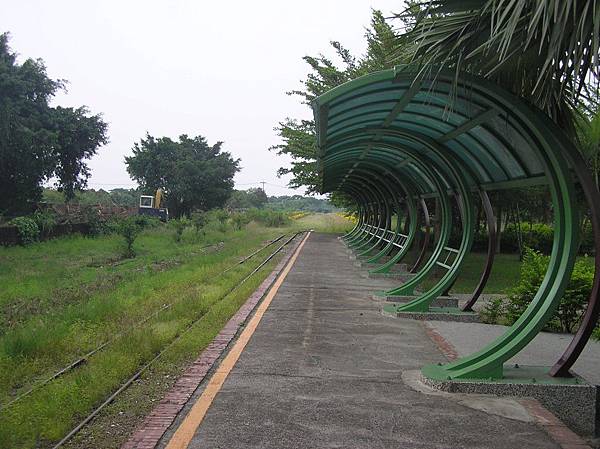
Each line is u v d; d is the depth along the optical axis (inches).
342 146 405.7
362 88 228.8
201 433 170.4
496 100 219.0
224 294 444.8
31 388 214.5
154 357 259.9
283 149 1211.2
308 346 279.7
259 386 215.3
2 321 352.8
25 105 1155.3
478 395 208.4
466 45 184.2
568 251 212.8
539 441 168.6
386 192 797.9
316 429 174.6
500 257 924.0
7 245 895.1
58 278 564.4
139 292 451.5
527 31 159.0
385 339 299.0
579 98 205.0
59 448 161.8
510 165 294.2
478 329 329.4
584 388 205.2
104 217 1311.5
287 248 994.7
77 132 1286.9
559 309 327.3
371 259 675.4
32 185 1216.8
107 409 193.3
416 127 342.6
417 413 189.5
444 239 425.7
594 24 134.1
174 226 1242.0
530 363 252.7
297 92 1066.7
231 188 2348.7
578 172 208.1
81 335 293.0
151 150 2268.7
